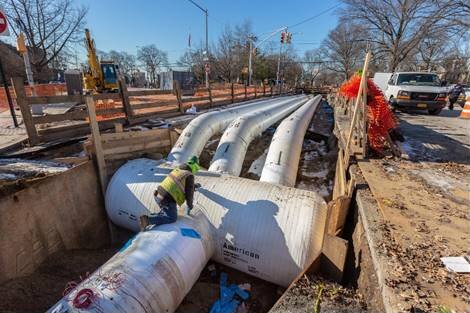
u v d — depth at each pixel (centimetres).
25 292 394
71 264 485
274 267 398
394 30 3047
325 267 367
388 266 259
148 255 324
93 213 584
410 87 1243
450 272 250
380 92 583
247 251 407
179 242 358
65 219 512
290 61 6519
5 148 582
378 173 485
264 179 583
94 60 1617
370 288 279
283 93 3797
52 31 3222
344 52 5091
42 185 465
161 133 725
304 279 320
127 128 838
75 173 534
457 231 315
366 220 338
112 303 267
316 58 7294
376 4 3017
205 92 1684
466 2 2147
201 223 415
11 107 769
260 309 401
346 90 615
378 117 574
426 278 244
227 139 690
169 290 319
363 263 322
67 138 689
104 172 598
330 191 700
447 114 1349
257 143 970
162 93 1050
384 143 621
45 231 470
